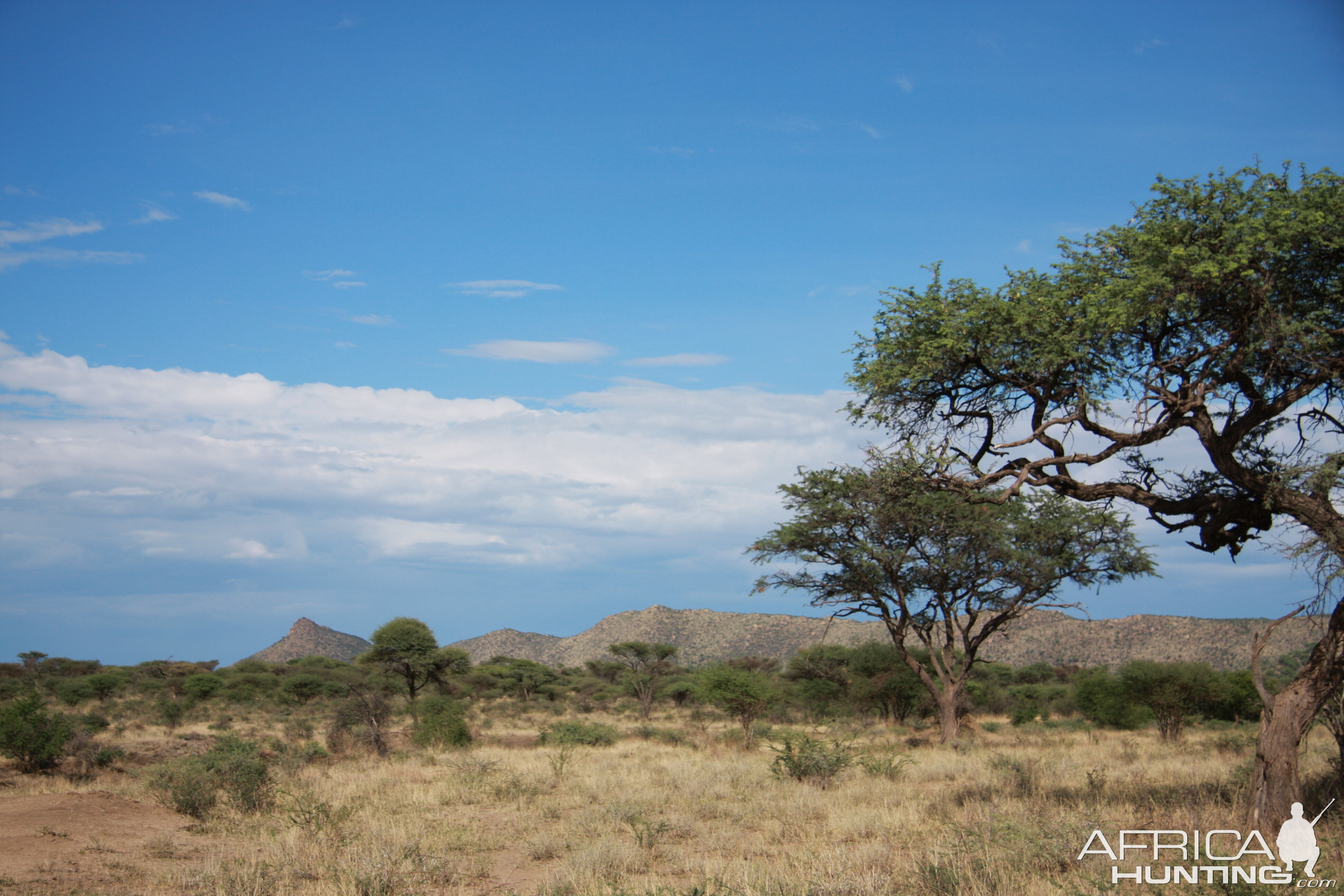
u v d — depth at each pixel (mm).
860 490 25094
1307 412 11750
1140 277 10594
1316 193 10500
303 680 56938
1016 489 12039
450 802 16547
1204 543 12375
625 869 10461
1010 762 19094
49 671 74312
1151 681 31625
